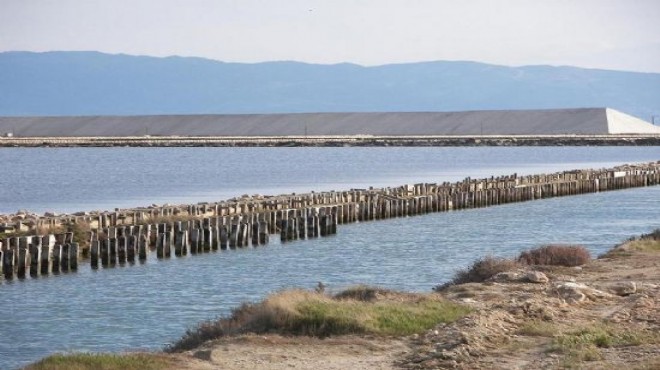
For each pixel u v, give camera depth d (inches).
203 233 4483.3
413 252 4495.6
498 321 2009.1
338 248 4601.4
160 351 2150.6
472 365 1665.8
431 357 1717.5
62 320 2955.2
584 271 2960.1
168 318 2972.4
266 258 4256.9
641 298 2324.1
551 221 5910.4
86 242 4320.9
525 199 7416.3
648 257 3277.6
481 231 5364.2
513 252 4471.0
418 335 1946.4
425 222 5826.8
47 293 3412.9
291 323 2003.0
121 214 4758.9
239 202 5595.5
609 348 1787.6
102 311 3093.0
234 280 3695.9
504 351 1774.1
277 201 5713.6
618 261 3198.8
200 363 1711.4
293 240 4889.3
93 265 4015.8
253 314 2098.9
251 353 1790.1
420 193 6737.2
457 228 5506.9
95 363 1684.3
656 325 2003.0
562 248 3218.5
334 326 1977.1
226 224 4635.8
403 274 3828.7
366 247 4648.1
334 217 5147.6
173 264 4077.3
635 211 6550.2
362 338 1926.7
